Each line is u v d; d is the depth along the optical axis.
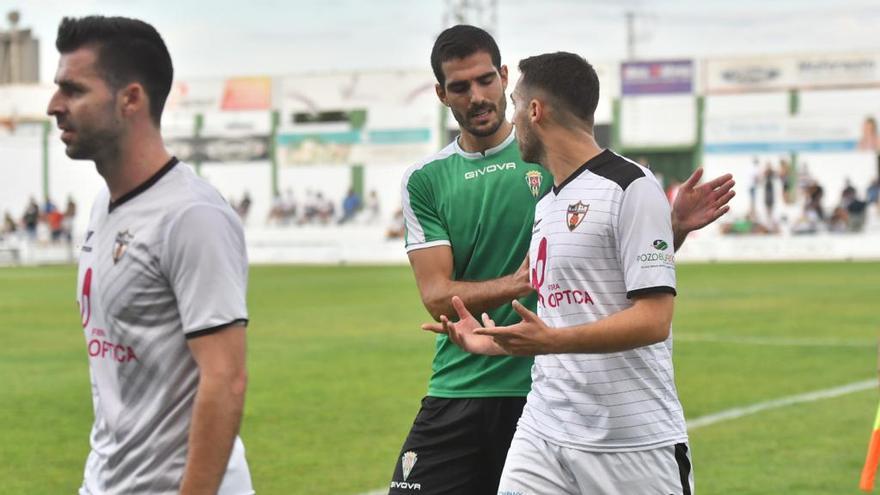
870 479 5.35
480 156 6.07
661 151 51.53
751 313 21.25
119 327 3.90
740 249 40.69
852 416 11.23
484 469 6.03
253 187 56.03
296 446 10.16
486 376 5.94
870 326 18.94
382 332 19.16
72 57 3.83
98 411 4.05
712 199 5.30
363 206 53.91
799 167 49.75
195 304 3.77
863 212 41.78
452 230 6.08
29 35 69.56
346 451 9.97
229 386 3.77
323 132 54.47
